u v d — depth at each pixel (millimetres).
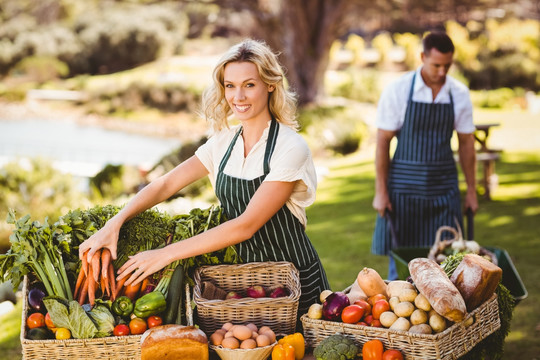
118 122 31312
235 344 2037
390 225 4008
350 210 8781
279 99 2312
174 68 39969
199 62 41688
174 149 12312
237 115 2275
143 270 2170
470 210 4156
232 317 2152
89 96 34625
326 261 6461
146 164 12203
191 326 2018
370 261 6383
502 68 24016
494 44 24703
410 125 3916
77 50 42000
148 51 42406
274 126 2312
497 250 3773
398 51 34875
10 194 8680
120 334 2049
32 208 8688
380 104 3988
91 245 2186
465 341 2102
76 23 42250
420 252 3799
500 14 19828
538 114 18812
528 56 24656
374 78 24031
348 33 35438
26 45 41719
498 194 9000
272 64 2258
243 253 2422
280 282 2375
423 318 2072
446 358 2016
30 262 2191
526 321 4621
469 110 3936
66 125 31406
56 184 9062
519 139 13867
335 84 28078
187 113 31641
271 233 2363
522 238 6863
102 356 2021
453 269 2492
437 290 2045
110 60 42625
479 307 2174
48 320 2070
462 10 18578
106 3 42531
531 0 20609
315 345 2182
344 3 18156
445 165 3955
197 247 2197
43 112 34156
